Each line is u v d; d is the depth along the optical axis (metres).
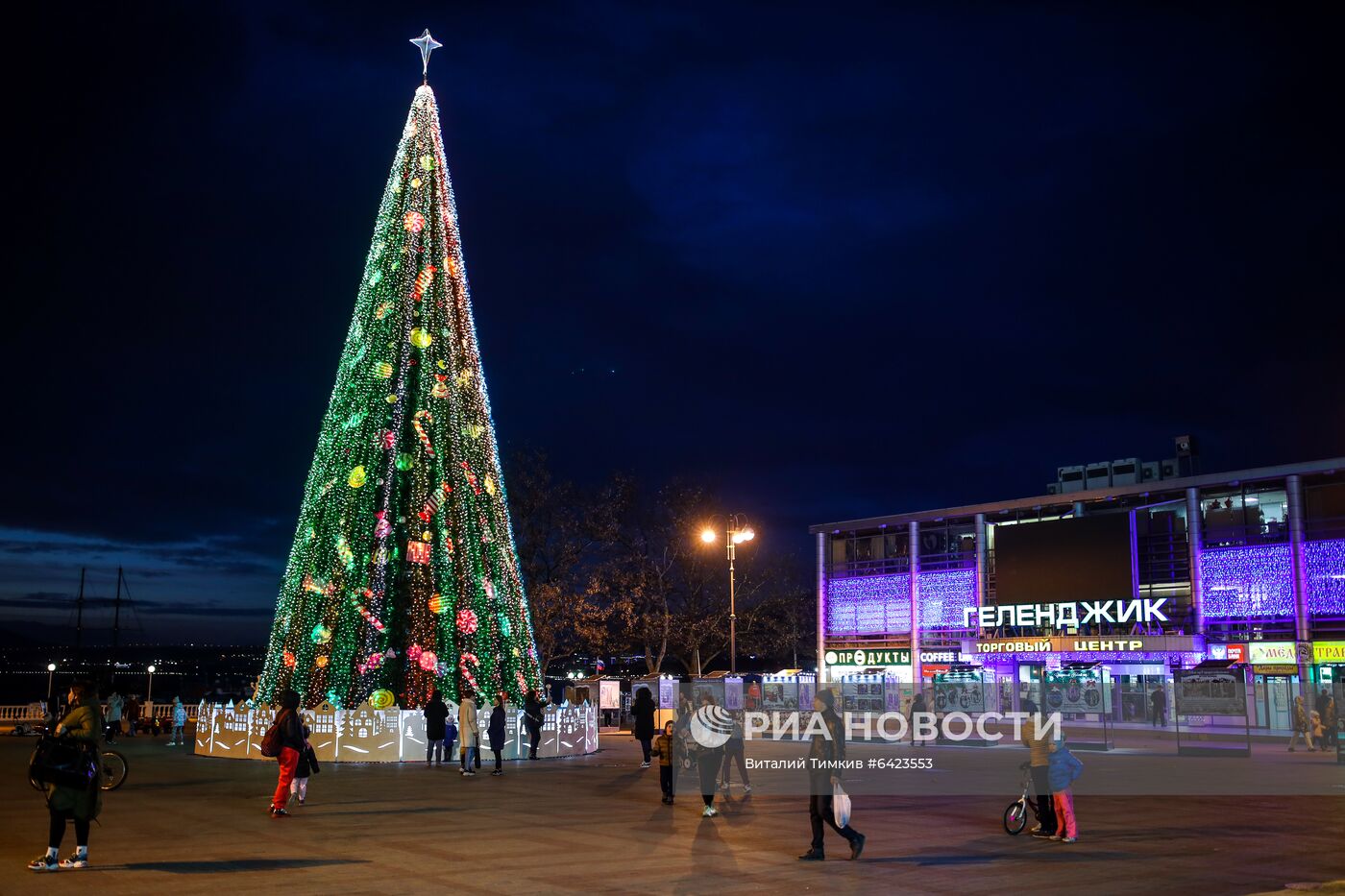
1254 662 45.12
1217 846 14.27
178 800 19.19
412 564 29.41
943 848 14.02
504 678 30.61
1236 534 47.03
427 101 31.66
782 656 72.69
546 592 55.59
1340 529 44.25
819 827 13.01
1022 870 12.35
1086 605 50.22
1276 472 45.75
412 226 30.52
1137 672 48.03
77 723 12.06
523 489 56.44
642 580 59.06
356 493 29.20
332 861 12.59
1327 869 12.51
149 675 67.69
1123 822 16.81
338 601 28.86
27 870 11.85
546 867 12.33
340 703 28.53
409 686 29.06
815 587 64.69
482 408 31.45
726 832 15.44
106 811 17.44
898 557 59.56
